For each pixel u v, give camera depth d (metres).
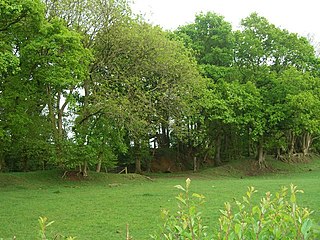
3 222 12.96
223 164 41.31
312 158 47.03
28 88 23.39
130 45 27.42
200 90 32.06
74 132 27.41
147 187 23.73
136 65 27.52
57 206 16.28
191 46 39.34
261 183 24.86
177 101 28.41
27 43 22.58
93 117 27.62
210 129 38.34
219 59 39.91
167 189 22.16
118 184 25.77
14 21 21.14
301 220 2.95
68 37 22.77
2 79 23.06
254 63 39.25
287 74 35.97
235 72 38.84
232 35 40.06
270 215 3.13
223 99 35.34
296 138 48.56
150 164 39.75
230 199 17.11
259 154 39.09
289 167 40.66
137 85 27.08
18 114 22.83
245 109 35.44
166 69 27.98
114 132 27.80
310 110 34.66
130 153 36.78
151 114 27.84
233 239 2.91
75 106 25.80
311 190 19.72
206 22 41.47
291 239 2.96
